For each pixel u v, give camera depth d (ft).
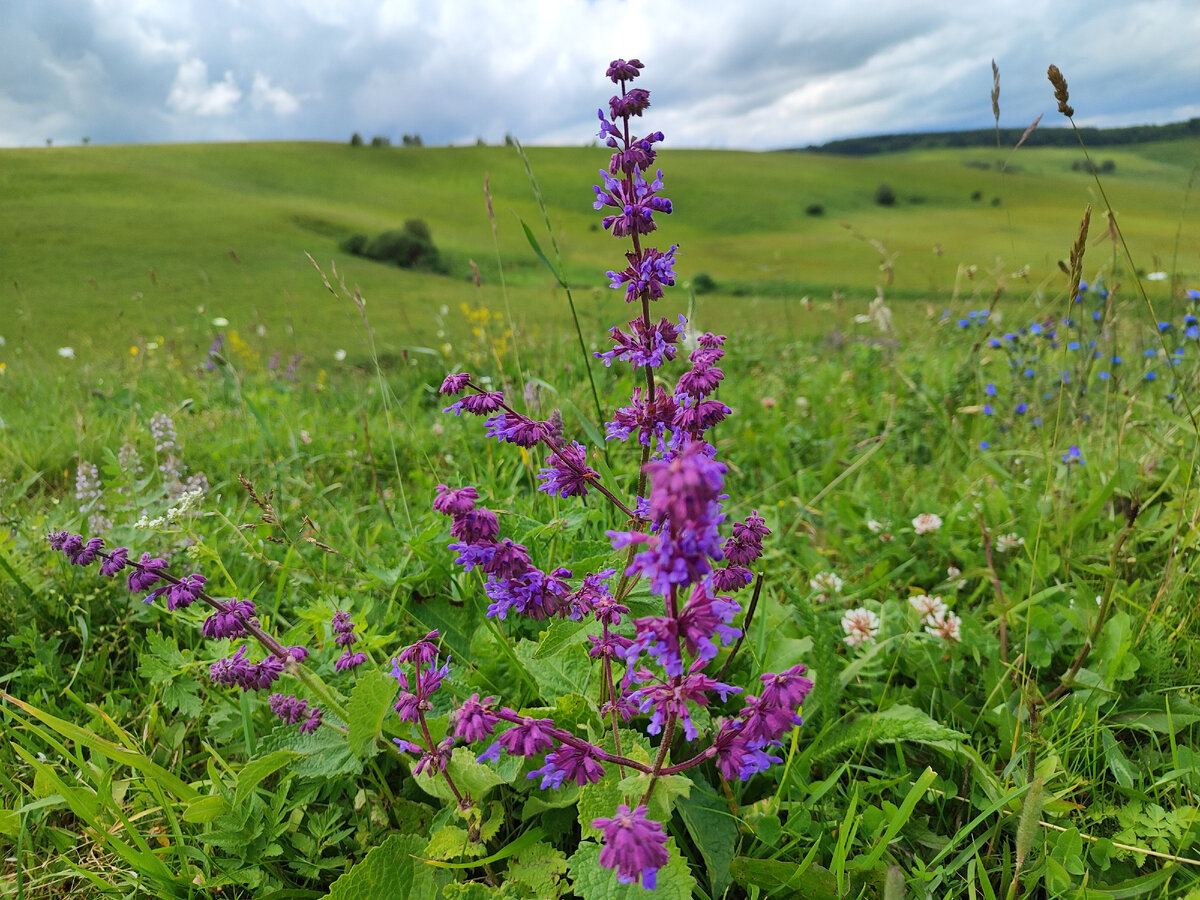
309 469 2.59
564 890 1.10
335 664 1.36
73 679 1.48
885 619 1.67
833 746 1.35
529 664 1.35
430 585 1.65
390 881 1.12
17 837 1.25
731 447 2.72
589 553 1.47
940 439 2.90
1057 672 1.56
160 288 21.21
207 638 1.46
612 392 2.95
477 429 2.76
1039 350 2.98
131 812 1.31
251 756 1.30
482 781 1.10
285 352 8.41
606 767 1.10
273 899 1.18
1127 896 1.13
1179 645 1.53
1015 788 1.25
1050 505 2.05
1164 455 2.14
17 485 2.32
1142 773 1.32
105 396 3.55
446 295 21.88
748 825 1.20
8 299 19.03
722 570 1.14
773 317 7.63
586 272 29.66
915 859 1.18
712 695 1.40
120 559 1.13
